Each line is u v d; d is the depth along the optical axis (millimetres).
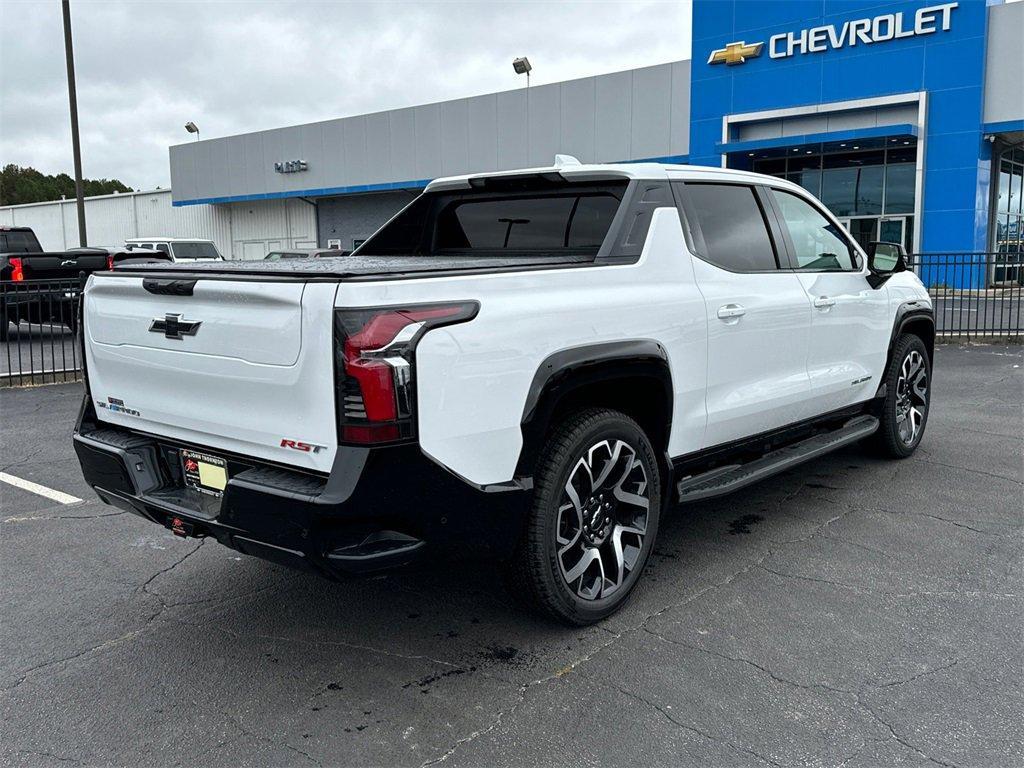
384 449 2670
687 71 28016
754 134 26938
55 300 11359
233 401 2994
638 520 3619
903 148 24844
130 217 48562
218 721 2828
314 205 40438
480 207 4551
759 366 4262
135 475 3336
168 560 4336
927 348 6113
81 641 3428
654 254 3736
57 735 2758
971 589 3740
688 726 2732
